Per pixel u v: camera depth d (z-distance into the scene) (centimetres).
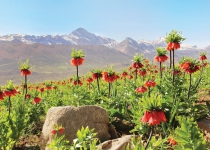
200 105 135
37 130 163
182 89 153
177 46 149
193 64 134
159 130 119
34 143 141
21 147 135
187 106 130
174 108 122
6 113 136
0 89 143
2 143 116
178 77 169
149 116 70
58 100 204
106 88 212
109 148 100
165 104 124
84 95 171
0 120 122
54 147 94
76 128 121
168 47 153
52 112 128
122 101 155
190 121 81
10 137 123
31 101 198
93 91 192
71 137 120
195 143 68
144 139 117
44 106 206
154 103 70
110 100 154
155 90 154
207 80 217
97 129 124
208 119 127
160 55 182
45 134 125
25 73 198
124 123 148
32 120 170
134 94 158
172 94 141
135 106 138
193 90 159
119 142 102
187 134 70
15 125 129
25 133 155
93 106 128
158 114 70
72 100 176
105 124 128
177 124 121
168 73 179
